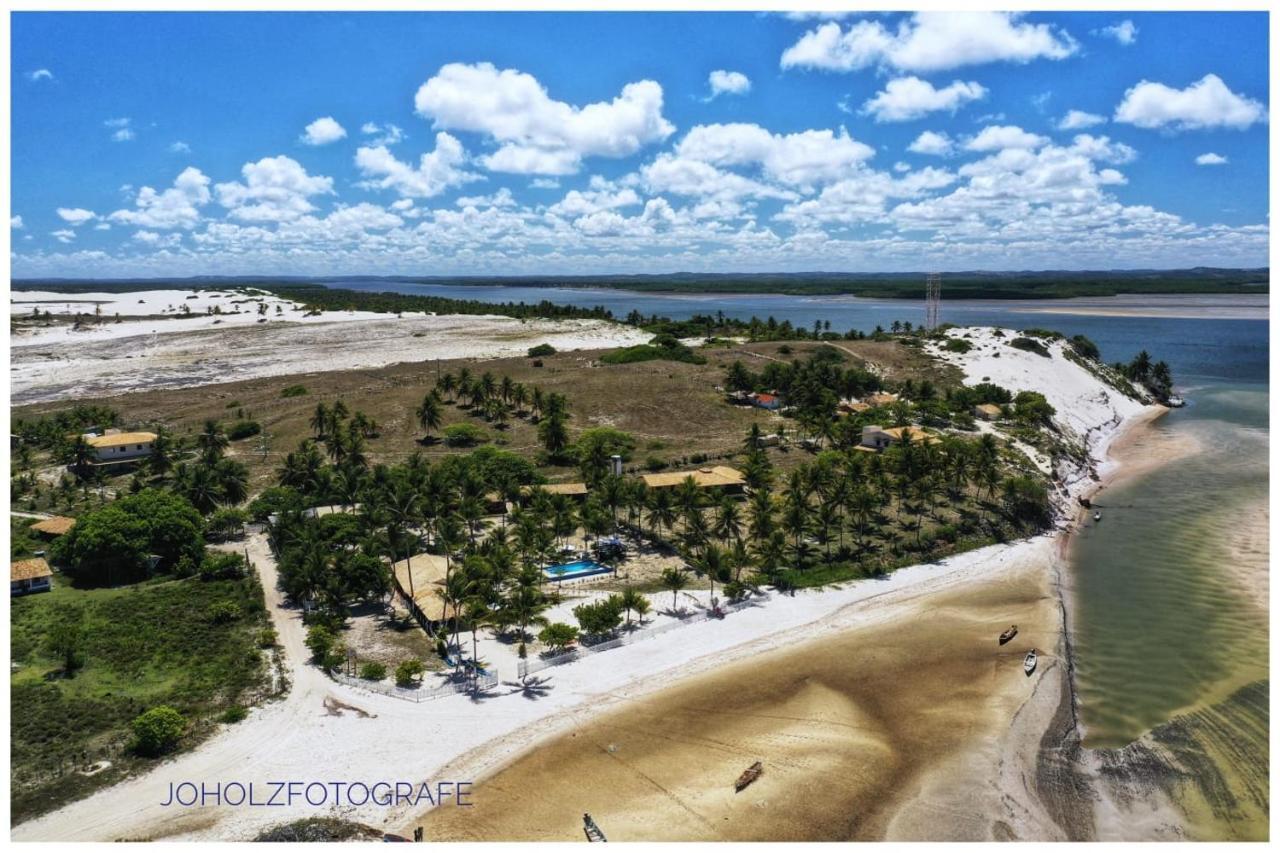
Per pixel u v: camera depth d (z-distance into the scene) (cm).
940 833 5084
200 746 5834
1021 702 6606
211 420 14388
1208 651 7431
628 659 7262
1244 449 15362
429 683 6750
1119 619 8131
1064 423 17000
